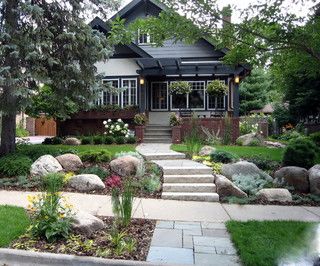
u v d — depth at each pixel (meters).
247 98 30.42
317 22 4.09
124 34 4.75
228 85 17.81
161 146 12.91
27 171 7.72
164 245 4.12
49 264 3.64
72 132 17.52
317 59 4.28
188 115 17.11
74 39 8.96
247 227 4.68
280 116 22.73
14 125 9.49
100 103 17.59
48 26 9.23
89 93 9.80
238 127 14.48
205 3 3.92
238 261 3.68
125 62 17.44
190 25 4.09
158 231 4.63
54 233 4.03
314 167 7.52
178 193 6.72
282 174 7.49
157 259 3.70
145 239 4.31
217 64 15.55
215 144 13.92
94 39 9.39
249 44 4.33
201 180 7.26
